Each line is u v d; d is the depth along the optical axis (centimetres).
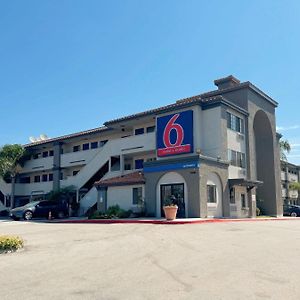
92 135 4153
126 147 3528
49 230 1791
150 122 3600
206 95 3588
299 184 6194
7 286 675
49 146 4675
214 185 2734
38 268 833
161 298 587
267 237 1391
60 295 611
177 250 1076
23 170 4788
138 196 2984
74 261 915
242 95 3384
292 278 711
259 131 3891
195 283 681
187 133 2988
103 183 3212
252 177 3272
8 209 4619
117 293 619
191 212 2544
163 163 2753
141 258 951
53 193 3831
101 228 1862
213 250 1063
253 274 748
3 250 1059
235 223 2177
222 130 2927
